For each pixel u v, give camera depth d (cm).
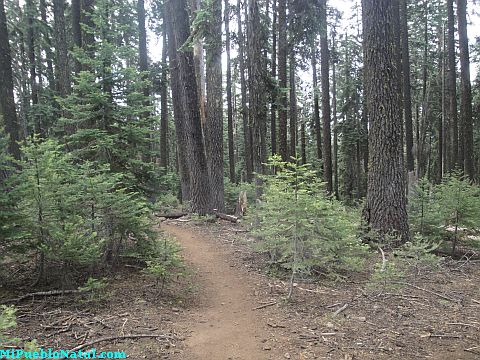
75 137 777
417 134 2920
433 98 2997
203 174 1384
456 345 451
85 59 800
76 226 559
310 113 3378
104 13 840
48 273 589
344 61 2723
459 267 794
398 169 900
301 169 611
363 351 436
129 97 818
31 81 2231
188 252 922
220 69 1509
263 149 1145
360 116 2666
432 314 542
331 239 688
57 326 452
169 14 1822
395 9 1462
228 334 482
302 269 652
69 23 1956
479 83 2398
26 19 1933
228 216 1338
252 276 744
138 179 844
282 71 1299
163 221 1326
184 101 1383
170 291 638
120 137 816
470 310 557
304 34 1318
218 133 1512
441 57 2714
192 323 513
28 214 530
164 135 2295
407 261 713
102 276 649
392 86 905
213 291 668
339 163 3222
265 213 727
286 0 1293
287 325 511
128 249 697
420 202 973
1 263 577
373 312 549
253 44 1134
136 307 537
